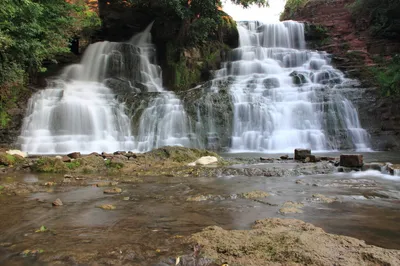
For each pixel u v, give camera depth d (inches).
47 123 665.0
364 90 771.4
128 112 713.6
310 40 1210.6
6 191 231.6
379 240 127.5
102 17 1095.0
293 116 723.4
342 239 121.1
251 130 710.5
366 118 724.7
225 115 716.0
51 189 241.0
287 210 171.9
